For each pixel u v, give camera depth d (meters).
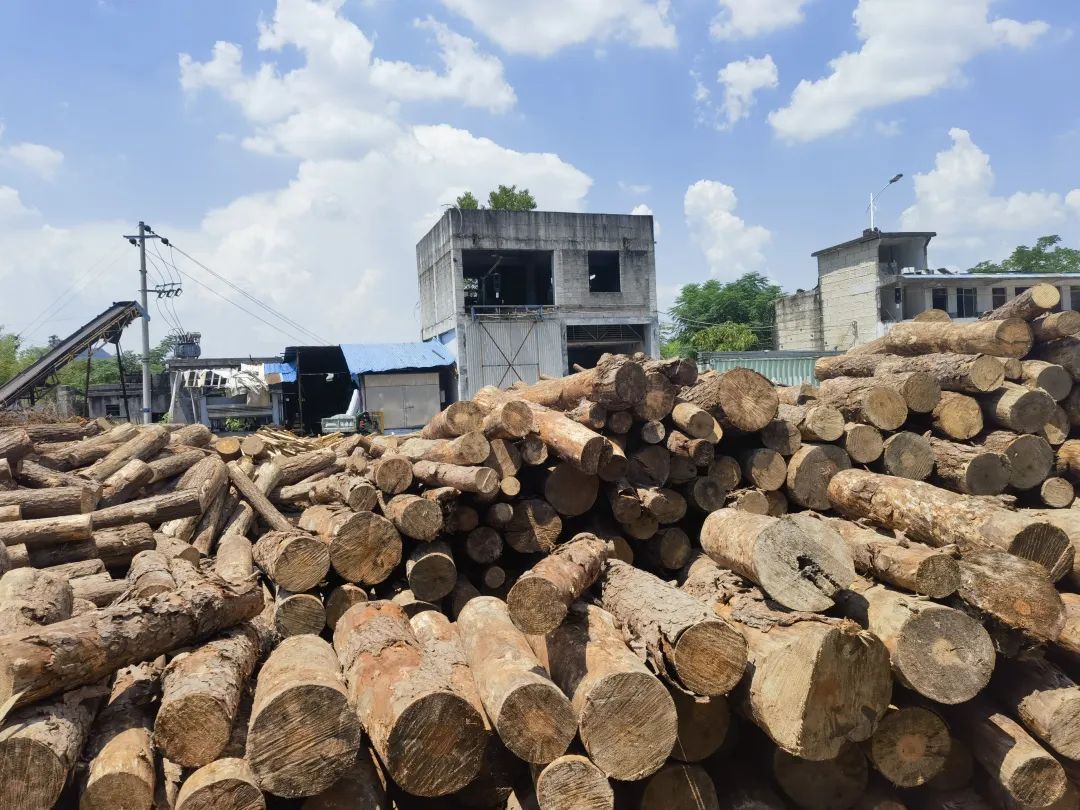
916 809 4.13
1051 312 7.63
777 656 3.67
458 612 5.91
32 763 3.09
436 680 3.66
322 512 6.67
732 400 6.50
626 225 29.02
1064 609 3.83
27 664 3.31
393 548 5.69
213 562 6.71
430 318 31.56
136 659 3.90
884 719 3.80
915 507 5.22
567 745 3.43
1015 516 4.53
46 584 4.60
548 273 33.12
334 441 16.88
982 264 43.19
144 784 3.29
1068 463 6.73
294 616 5.12
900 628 3.71
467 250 27.55
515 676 3.52
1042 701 3.79
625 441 6.68
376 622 4.63
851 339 31.31
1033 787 3.65
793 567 4.07
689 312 42.09
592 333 29.98
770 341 39.09
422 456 6.95
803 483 6.54
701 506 6.50
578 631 4.16
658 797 3.83
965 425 6.97
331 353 28.53
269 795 3.59
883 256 32.16
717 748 3.98
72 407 28.19
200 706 3.39
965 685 3.69
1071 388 7.12
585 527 6.61
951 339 8.07
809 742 3.48
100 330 24.56
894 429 6.86
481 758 3.51
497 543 6.08
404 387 26.88
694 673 3.63
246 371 28.27
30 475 7.43
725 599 4.53
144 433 9.41
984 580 3.91
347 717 3.41
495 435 6.22
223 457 10.45
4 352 37.94
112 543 6.22
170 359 29.14
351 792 3.63
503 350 27.64
